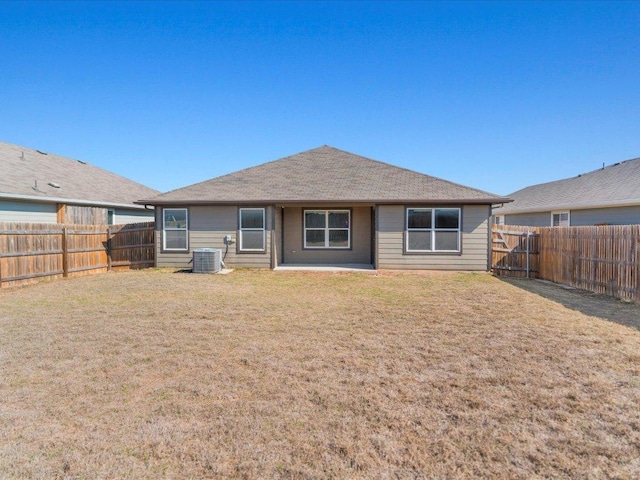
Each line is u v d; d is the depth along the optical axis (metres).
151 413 3.11
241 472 2.38
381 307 7.14
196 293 8.61
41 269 10.42
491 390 3.51
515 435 2.77
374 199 12.24
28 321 6.09
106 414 3.10
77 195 14.56
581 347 4.71
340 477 2.33
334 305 7.34
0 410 3.16
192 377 3.84
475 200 11.91
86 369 4.05
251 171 14.95
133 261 13.50
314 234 14.45
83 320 6.15
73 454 2.56
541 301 7.67
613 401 3.28
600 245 8.64
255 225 13.05
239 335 5.32
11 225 9.61
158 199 13.02
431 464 2.45
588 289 9.01
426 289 9.20
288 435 2.79
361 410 3.15
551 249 10.66
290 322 6.04
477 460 2.49
